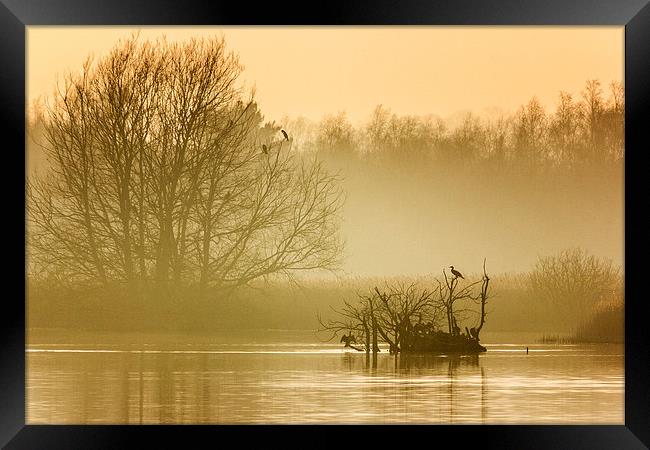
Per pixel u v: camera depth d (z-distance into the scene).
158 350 112.69
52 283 151.50
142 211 155.12
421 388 79.00
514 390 78.19
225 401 72.44
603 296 156.12
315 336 136.25
